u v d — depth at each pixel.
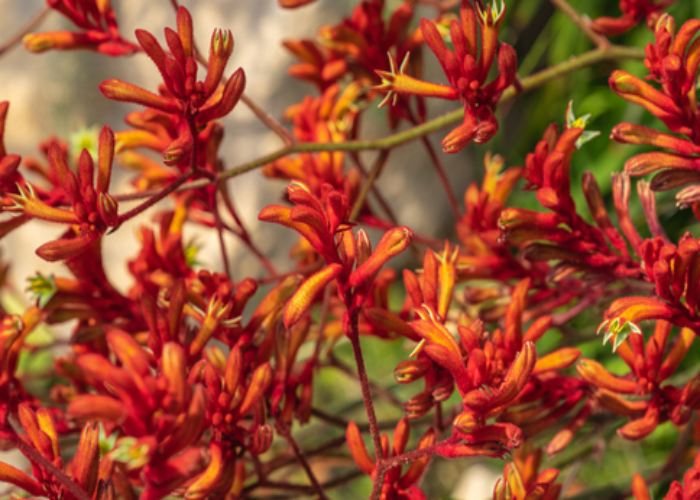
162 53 1.00
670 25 1.01
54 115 1.86
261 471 1.10
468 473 1.98
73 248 1.01
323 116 1.19
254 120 1.78
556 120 1.78
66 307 1.11
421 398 1.02
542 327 1.04
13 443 1.04
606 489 1.19
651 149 1.58
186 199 1.14
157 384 0.93
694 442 1.26
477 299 1.17
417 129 1.12
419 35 1.17
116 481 1.04
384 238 0.97
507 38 1.84
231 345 1.06
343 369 1.21
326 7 1.74
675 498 0.99
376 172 1.14
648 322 1.24
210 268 1.77
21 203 1.01
